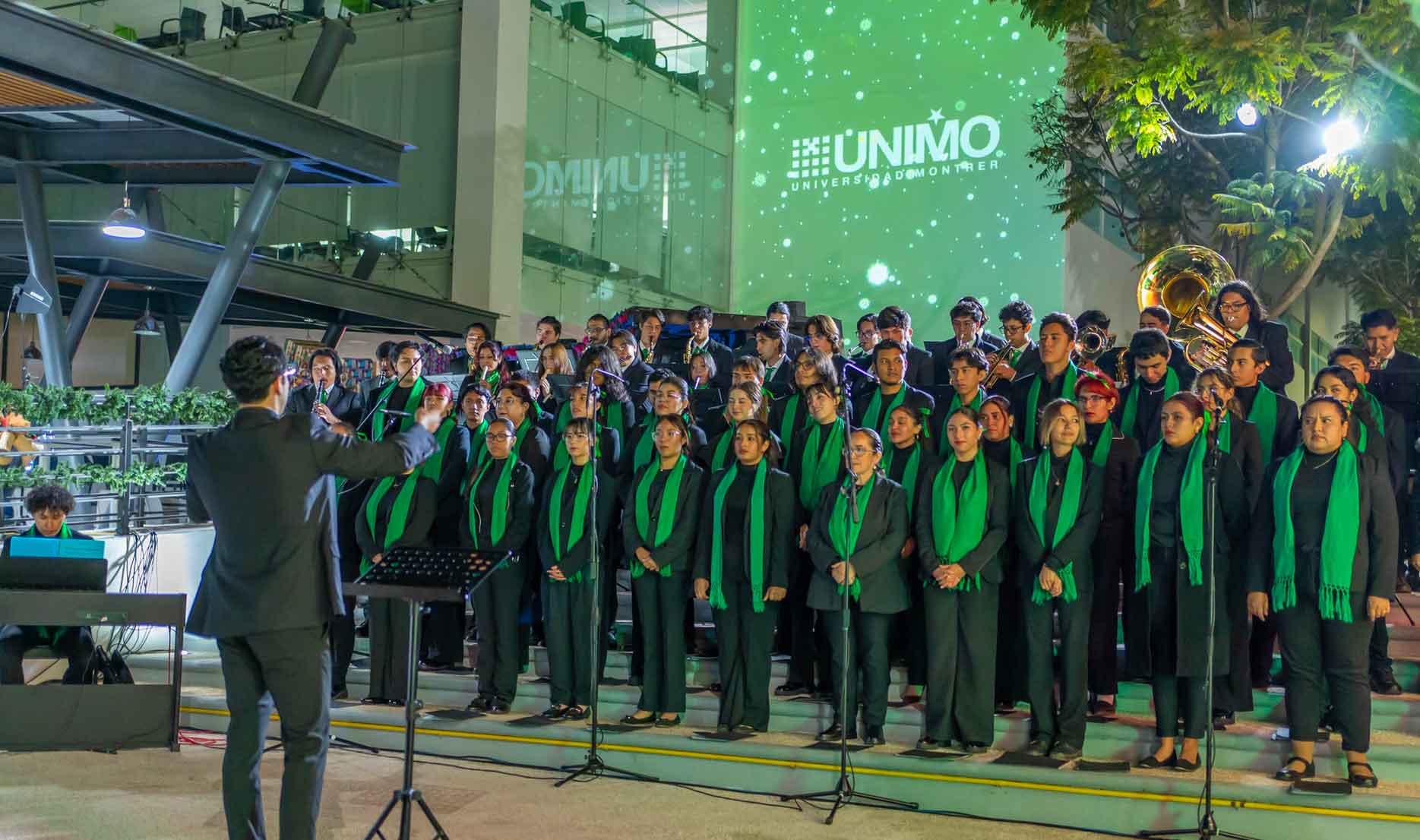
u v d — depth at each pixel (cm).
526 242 1881
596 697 677
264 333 2000
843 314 2086
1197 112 1711
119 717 726
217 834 561
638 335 1011
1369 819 546
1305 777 580
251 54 2027
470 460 827
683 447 745
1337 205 1527
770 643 702
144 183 1307
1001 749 660
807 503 733
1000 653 688
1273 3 1491
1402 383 750
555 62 1927
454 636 831
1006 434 689
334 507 466
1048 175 1912
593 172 1995
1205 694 604
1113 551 665
